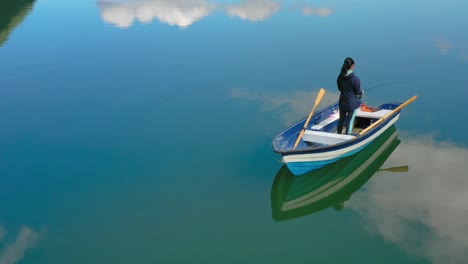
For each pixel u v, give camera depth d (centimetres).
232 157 894
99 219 711
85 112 1134
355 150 830
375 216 703
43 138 998
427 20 1930
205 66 1448
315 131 837
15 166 880
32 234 678
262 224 695
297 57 1498
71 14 2325
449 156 873
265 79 1315
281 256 619
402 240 639
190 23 2059
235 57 1527
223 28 1944
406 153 888
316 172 801
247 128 1020
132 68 1451
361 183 804
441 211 704
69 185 809
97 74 1403
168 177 827
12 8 2525
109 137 997
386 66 1360
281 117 1065
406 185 785
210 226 691
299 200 760
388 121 916
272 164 863
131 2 2672
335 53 1521
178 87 1280
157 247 646
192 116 1094
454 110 1062
